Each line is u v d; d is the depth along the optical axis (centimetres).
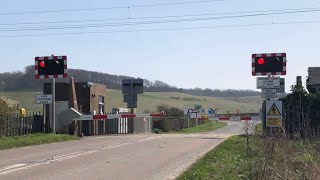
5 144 1941
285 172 1019
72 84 3456
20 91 8975
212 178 1165
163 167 1405
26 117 2555
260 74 2145
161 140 2500
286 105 2150
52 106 2623
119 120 3856
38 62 2592
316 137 1559
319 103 2111
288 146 1317
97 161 1541
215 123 7525
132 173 1280
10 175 1217
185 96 13338
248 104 13688
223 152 1741
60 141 2355
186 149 1970
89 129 3372
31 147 2014
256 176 1102
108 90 10156
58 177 1194
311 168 1048
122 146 2100
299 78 2258
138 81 3544
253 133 1927
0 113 2391
